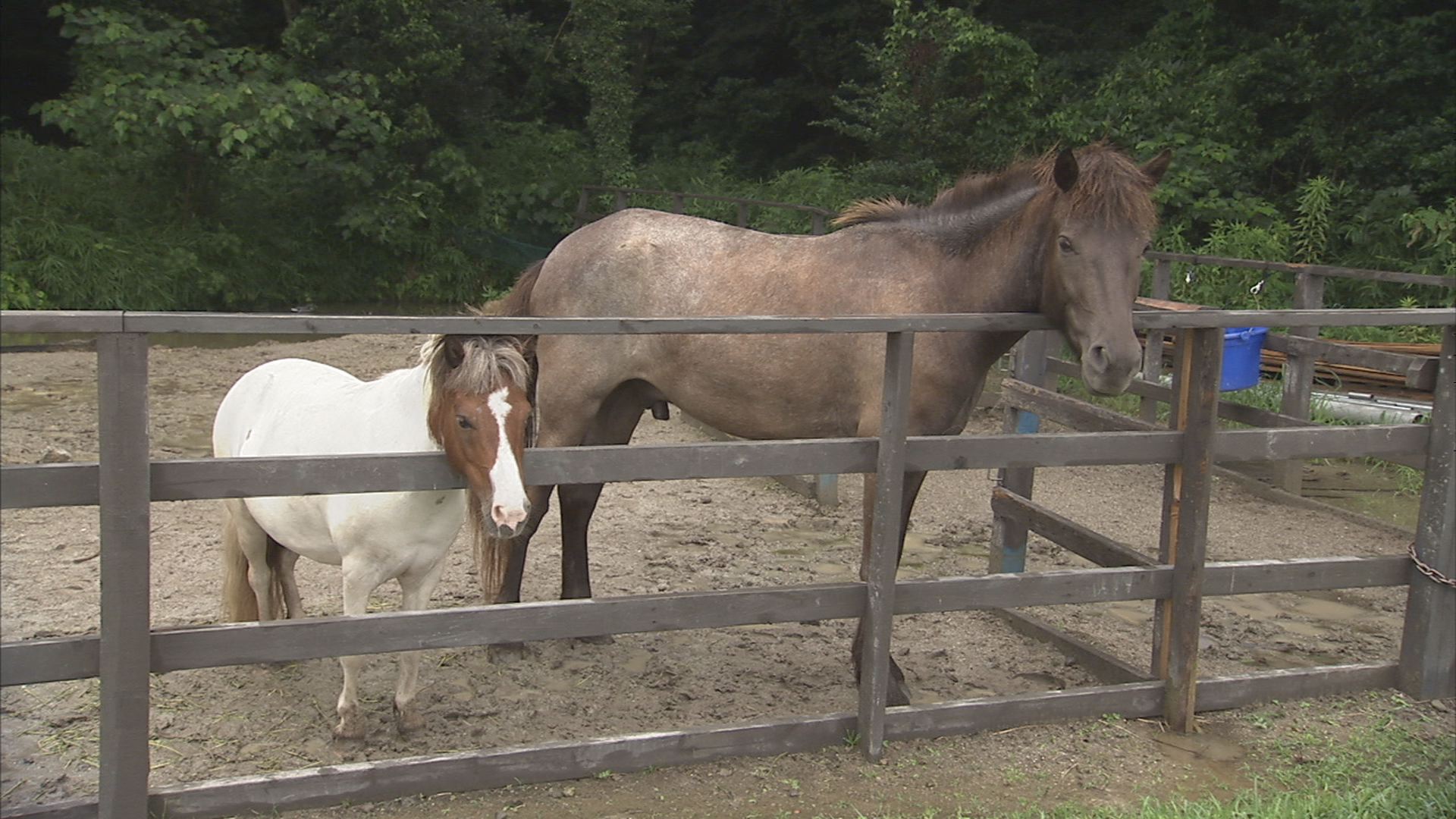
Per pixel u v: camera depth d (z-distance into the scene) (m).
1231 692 4.26
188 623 4.63
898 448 3.61
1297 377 7.20
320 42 17.19
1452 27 14.55
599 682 4.39
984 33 13.97
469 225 18.97
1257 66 14.84
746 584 5.53
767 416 4.37
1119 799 3.56
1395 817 3.42
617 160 20.45
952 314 3.68
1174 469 4.07
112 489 2.78
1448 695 4.49
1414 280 7.87
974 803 3.49
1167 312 3.81
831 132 21.47
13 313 2.58
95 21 15.18
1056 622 5.32
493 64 19.39
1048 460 3.87
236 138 14.86
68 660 2.84
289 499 3.65
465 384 3.10
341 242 18.00
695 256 4.48
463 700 4.13
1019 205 4.04
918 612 3.77
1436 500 4.37
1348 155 14.14
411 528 3.44
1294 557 6.22
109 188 16.20
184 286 15.30
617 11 20.64
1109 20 18.44
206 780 3.35
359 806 3.24
